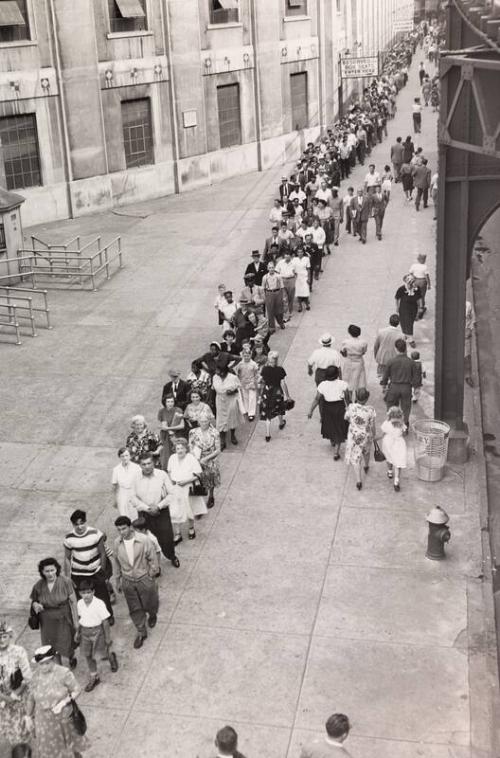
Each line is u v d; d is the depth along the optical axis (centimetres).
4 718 832
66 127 3111
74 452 1481
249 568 1138
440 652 970
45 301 2038
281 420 1517
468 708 891
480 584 1086
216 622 1038
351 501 1285
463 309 1345
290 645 993
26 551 1207
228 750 676
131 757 852
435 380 1376
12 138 2995
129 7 3178
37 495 1352
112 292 2328
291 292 2031
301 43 4075
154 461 1216
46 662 783
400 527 1213
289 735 866
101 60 3170
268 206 3231
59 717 782
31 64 2972
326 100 4359
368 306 2094
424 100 5597
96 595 995
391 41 8706
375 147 4219
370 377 1689
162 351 1898
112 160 3291
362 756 834
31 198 3080
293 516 1252
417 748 842
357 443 1296
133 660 984
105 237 2917
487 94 1152
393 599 1063
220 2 3522
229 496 1312
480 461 1392
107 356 1886
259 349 1558
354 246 2625
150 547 991
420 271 1942
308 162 3306
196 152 3566
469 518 1228
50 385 1748
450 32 1334
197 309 2158
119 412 1617
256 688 933
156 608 1020
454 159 1305
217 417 1440
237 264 2517
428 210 3003
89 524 1265
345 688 925
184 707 912
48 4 2973
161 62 3350
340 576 1112
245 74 3750
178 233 2917
